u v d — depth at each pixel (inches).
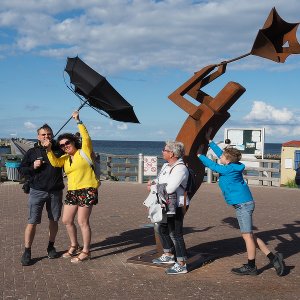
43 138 249.3
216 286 219.9
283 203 521.3
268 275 238.1
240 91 259.1
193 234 343.0
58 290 211.9
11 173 649.6
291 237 335.6
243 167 233.3
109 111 263.1
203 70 260.5
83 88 251.6
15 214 411.5
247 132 750.5
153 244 306.5
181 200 233.9
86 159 251.4
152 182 242.2
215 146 256.1
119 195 559.2
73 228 265.4
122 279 229.6
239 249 295.3
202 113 257.0
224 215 430.3
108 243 309.0
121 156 718.5
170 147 231.5
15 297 201.9
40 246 293.1
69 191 258.4
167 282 225.6
